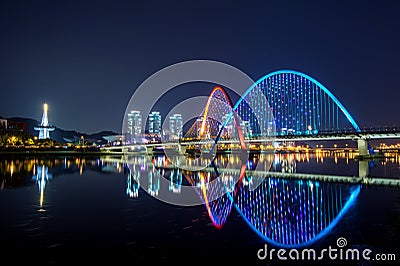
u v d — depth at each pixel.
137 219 22.20
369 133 78.31
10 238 17.77
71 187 37.50
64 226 20.22
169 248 16.48
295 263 14.76
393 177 50.16
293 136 87.44
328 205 27.59
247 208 26.41
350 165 75.62
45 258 15.09
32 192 33.56
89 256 15.31
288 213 24.53
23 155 111.69
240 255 15.73
